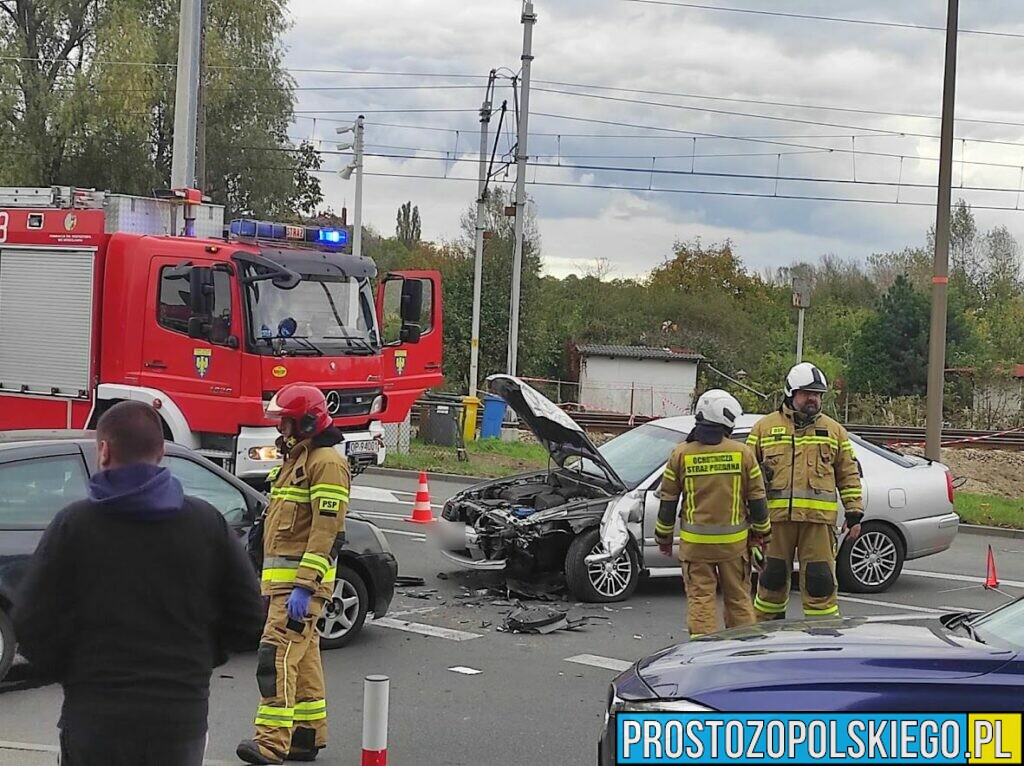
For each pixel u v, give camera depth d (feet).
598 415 101.81
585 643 28.78
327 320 40.96
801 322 63.57
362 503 53.01
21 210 41.68
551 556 34.04
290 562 19.22
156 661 10.89
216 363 38.34
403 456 70.74
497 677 25.50
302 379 39.22
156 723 10.82
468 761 20.01
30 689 23.53
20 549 22.91
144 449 11.05
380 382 42.78
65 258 40.86
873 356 150.41
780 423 25.58
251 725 21.72
